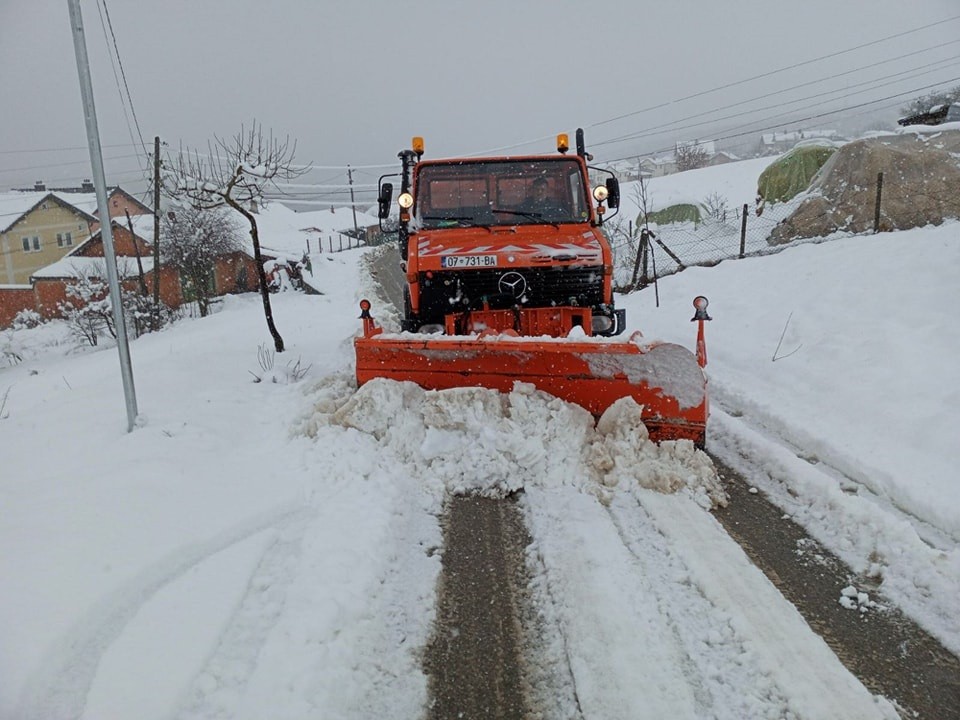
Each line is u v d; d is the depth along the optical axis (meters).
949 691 2.61
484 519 4.15
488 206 6.77
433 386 5.34
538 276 5.88
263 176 8.66
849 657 2.81
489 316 5.96
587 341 4.85
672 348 4.71
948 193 13.05
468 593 3.36
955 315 6.87
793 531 3.89
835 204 14.09
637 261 14.40
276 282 33.97
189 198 9.23
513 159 6.80
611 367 4.86
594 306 5.99
